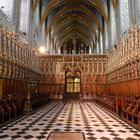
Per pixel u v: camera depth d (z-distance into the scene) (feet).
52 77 89.30
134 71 45.73
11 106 32.96
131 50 46.85
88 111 47.55
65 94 89.66
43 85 88.58
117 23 72.64
